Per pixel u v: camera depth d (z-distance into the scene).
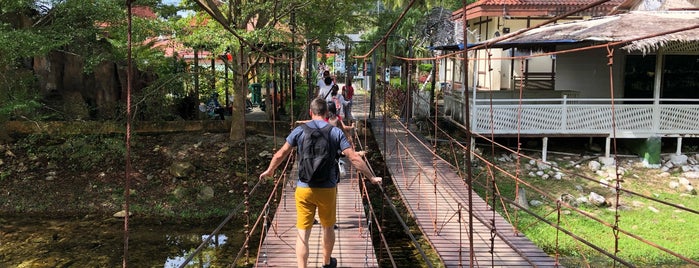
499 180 9.94
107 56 10.16
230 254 7.71
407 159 10.23
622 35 9.11
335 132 4.15
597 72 12.49
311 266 5.04
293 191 7.82
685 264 6.80
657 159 10.61
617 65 12.24
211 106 13.84
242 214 9.44
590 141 11.48
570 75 12.58
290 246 5.56
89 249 7.91
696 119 10.66
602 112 10.73
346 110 11.95
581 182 9.96
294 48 9.77
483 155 11.09
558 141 11.87
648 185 9.84
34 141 11.28
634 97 12.31
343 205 7.00
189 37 9.05
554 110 10.75
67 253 7.73
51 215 9.39
